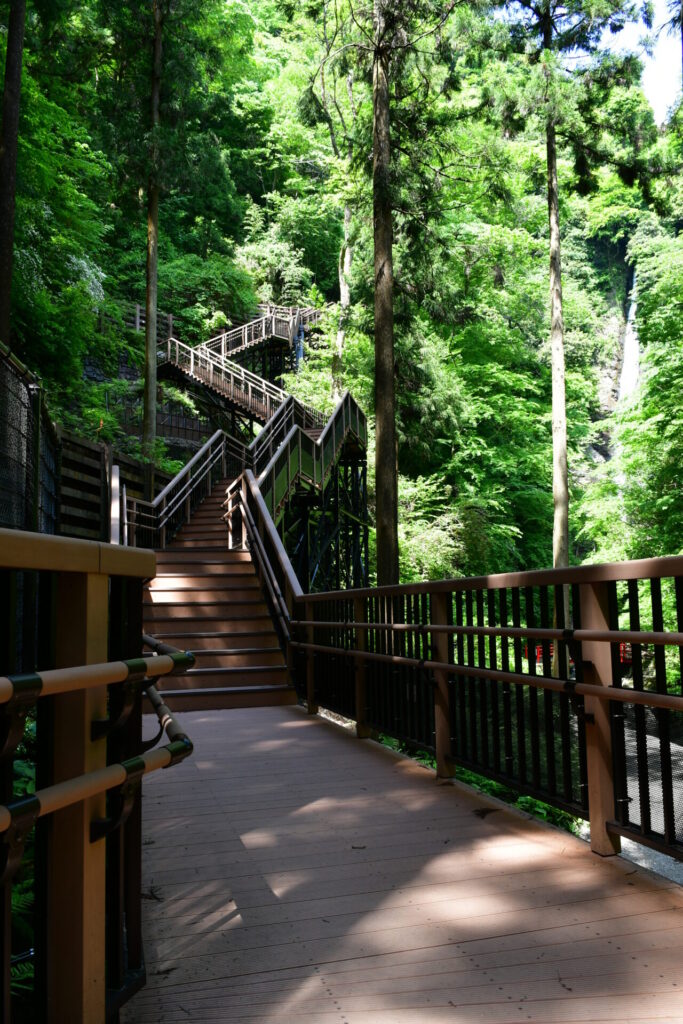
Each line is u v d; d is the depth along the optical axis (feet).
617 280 151.53
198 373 86.89
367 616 18.30
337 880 9.20
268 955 7.25
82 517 30.50
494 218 92.22
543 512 96.27
